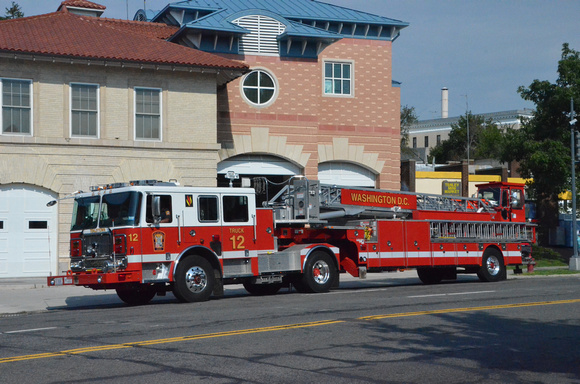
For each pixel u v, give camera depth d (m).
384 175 33.00
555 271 28.84
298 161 30.67
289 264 18.62
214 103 27.69
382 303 15.71
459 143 82.06
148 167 26.62
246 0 32.81
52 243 25.48
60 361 9.30
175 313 14.38
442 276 23.77
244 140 29.89
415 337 10.95
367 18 32.62
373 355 9.53
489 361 9.19
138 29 31.94
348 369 8.67
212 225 17.39
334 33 30.94
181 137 27.19
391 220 21.17
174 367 8.81
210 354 9.62
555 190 36.91
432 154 83.75
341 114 32.31
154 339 10.88
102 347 10.27
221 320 12.95
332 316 13.33
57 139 25.33
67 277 16.70
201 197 17.28
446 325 12.17
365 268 20.28
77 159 25.66
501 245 23.95
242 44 30.03
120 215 16.33
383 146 32.97
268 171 30.67
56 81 25.53
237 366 8.86
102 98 26.09
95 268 16.45
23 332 12.24
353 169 33.00
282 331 11.49
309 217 19.48
